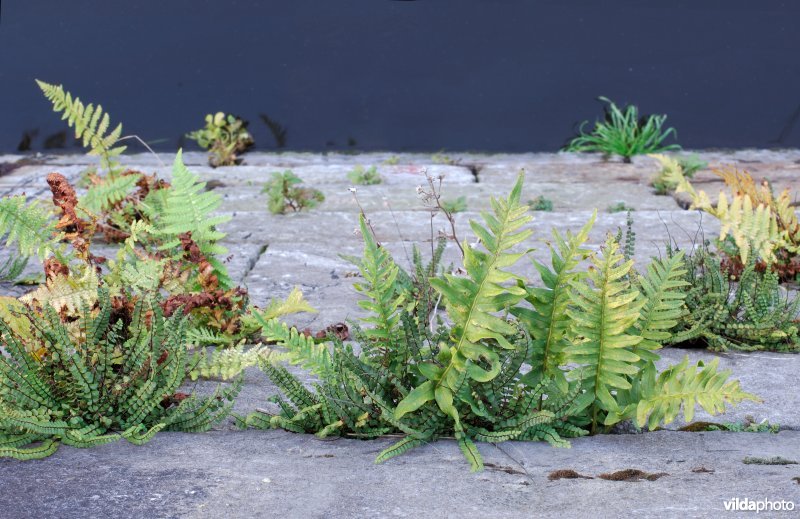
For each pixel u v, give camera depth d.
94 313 3.70
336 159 10.59
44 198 7.78
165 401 3.52
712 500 2.75
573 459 3.08
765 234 5.50
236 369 3.66
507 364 3.29
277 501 2.75
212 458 3.08
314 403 3.38
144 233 5.68
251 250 6.36
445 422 3.27
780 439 3.32
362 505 2.73
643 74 15.22
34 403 3.23
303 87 14.63
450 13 17.25
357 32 16.66
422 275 4.11
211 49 16.03
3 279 5.48
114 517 2.65
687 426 3.48
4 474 2.90
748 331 4.57
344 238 6.76
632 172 9.51
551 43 16.41
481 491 2.83
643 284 3.38
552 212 7.56
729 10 17.67
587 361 3.24
